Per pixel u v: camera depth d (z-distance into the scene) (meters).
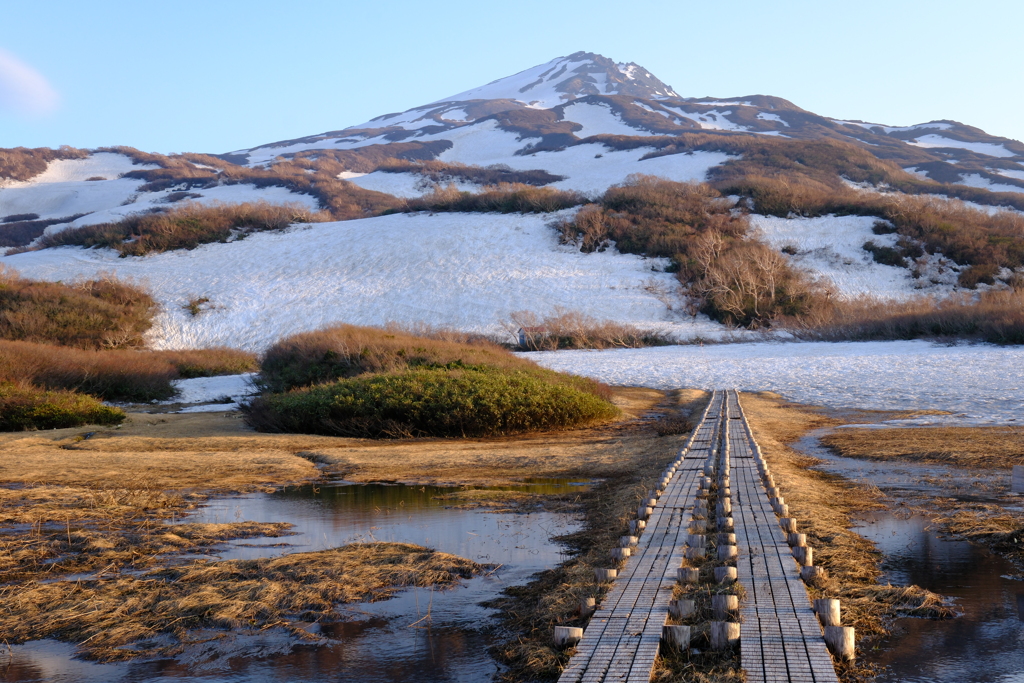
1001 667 4.23
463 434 17.64
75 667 4.59
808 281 62.66
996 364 29.16
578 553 6.93
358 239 79.75
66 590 5.97
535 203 86.06
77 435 17.80
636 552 6.14
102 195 136.62
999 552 6.57
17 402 19.75
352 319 59.81
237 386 30.41
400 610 5.50
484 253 73.12
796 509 8.12
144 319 56.84
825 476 10.79
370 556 6.83
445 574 6.26
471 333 54.69
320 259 74.19
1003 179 141.25
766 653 4.15
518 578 6.24
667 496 8.51
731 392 26.16
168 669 4.55
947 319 42.59
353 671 4.46
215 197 126.19
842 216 82.56
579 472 12.12
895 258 70.38
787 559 5.93
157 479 11.60
